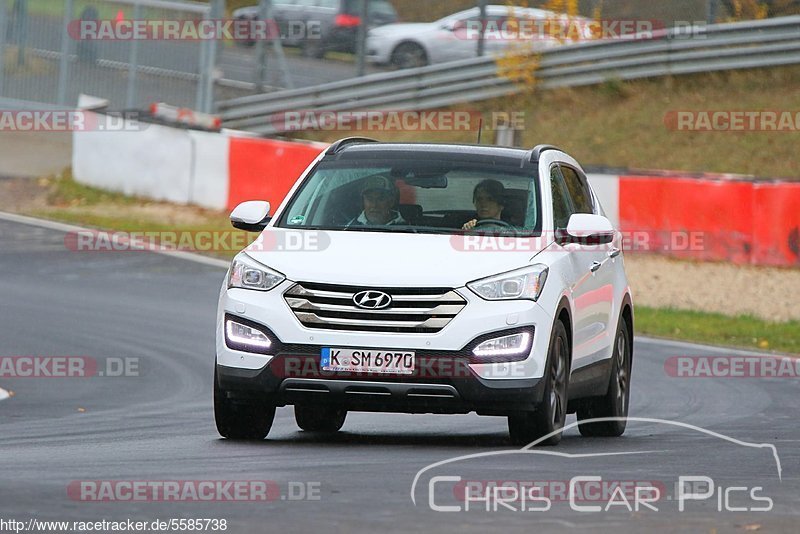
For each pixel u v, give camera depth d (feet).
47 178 302.04
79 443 92.27
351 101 323.78
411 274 88.94
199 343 160.45
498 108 319.68
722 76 311.47
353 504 65.26
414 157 101.45
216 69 331.57
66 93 339.77
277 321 88.99
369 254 90.89
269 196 268.21
